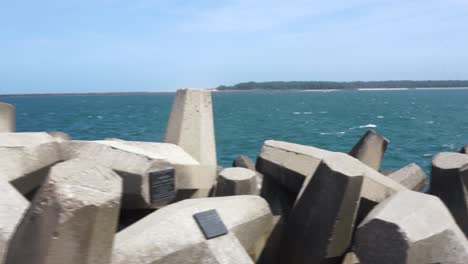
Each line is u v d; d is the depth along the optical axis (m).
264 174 6.71
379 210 4.18
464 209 5.93
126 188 5.07
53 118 51.72
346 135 33.09
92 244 3.15
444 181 6.15
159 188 5.18
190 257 4.02
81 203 3.04
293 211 5.30
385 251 3.88
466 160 6.14
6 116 6.97
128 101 132.75
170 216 4.29
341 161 4.90
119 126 39.62
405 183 7.49
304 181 5.75
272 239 5.48
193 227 4.18
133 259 3.91
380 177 5.80
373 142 8.00
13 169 4.59
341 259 4.83
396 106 82.25
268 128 38.44
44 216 3.02
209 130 7.09
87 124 42.09
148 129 36.47
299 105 89.25
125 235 4.14
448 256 4.01
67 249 3.04
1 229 3.47
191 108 6.99
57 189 3.04
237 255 4.09
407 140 29.94
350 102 103.44
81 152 5.20
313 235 4.86
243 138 30.41
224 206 4.76
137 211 5.29
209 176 6.11
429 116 54.50
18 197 3.96
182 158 6.05
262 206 5.03
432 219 4.09
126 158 5.14
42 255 3.01
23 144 4.79
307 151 6.32
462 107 77.00
